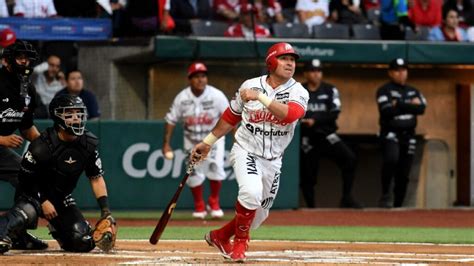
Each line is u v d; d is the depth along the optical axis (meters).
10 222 25.16
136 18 49.31
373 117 55.91
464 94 55.38
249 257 25.16
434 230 38.22
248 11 50.69
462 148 55.44
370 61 52.00
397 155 49.56
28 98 27.67
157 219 42.81
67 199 26.33
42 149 25.22
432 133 56.16
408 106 49.50
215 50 49.09
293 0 53.41
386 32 53.25
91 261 23.39
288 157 46.69
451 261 24.09
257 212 24.14
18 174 26.14
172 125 41.00
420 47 52.44
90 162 25.91
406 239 33.47
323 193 55.72
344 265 22.61
